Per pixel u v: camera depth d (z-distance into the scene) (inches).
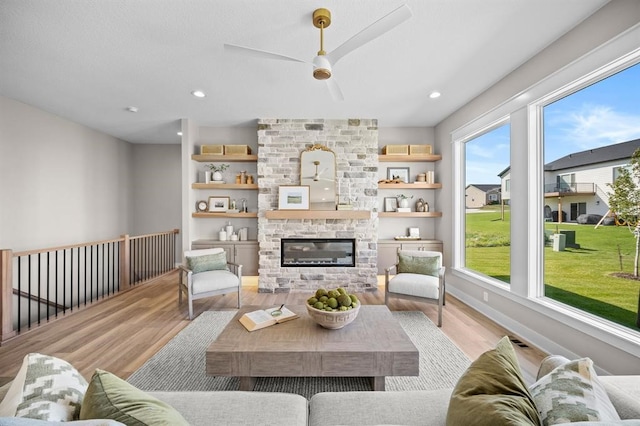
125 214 234.4
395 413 46.3
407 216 189.9
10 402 32.9
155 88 133.5
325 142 180.1
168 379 85.6
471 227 161.0
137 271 225.6
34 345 106.4
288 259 181.3
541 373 46.0
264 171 179.6
